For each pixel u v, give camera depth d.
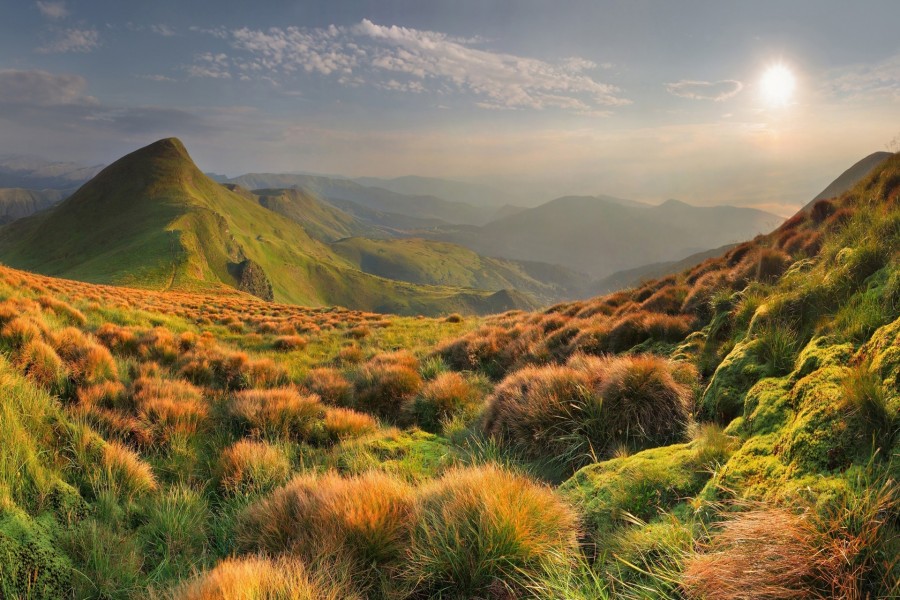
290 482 5.05
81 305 18.89
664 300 11.51
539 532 3.49
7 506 3.65
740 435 4.04
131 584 3.61
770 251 9.60
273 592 2.89
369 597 3.36
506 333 14.96
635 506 3.73
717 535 2.75
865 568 2.18
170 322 20.53
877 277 4.77
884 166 10.31
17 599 3.24
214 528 4.66
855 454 2.82
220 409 8.45
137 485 5.03
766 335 5.18
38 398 5.45
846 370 3.55
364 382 11.17
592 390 6.08
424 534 3.68
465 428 7.69
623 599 2.74
